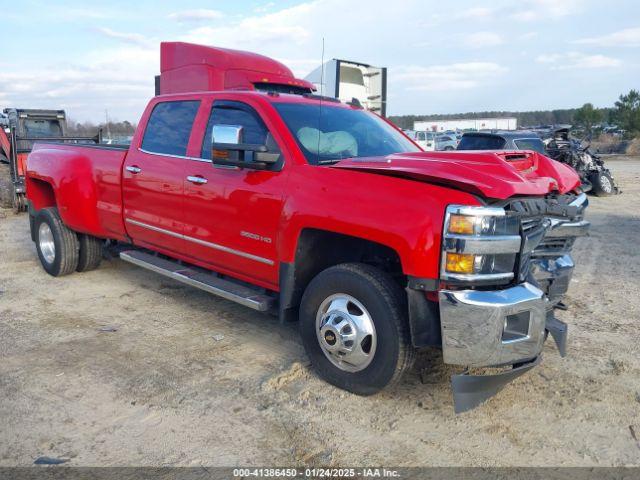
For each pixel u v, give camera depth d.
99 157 6.06
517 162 4.05
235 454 3.21
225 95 4.83
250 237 4.38
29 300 5.98
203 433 3.42
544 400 3.88
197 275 5.01
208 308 5.74
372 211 3.56
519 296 3.38
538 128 25.41
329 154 4.37
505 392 3.99
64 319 5.41
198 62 8.25
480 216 3.26
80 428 3.46
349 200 3.69
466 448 3.31
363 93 17.03
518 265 3.47
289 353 4.62
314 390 3.96
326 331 3.85
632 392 4.01
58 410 3.67
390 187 3.57
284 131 4.29
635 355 4.64
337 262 4.25
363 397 3.86
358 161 3.93
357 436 3.41
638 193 16.98
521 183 3.47
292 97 4.83
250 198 4.33
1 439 3.33
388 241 3.47
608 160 35.00
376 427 3.51
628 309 5.84
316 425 3.52
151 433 3.42
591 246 9.11
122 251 6.24
